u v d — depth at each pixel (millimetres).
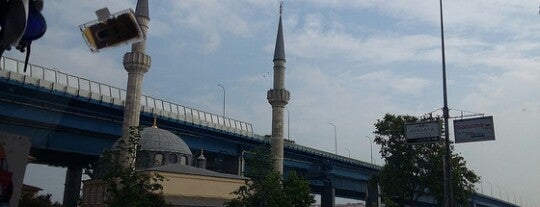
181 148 83125
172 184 67938
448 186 39906
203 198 70125
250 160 65062
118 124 87125
